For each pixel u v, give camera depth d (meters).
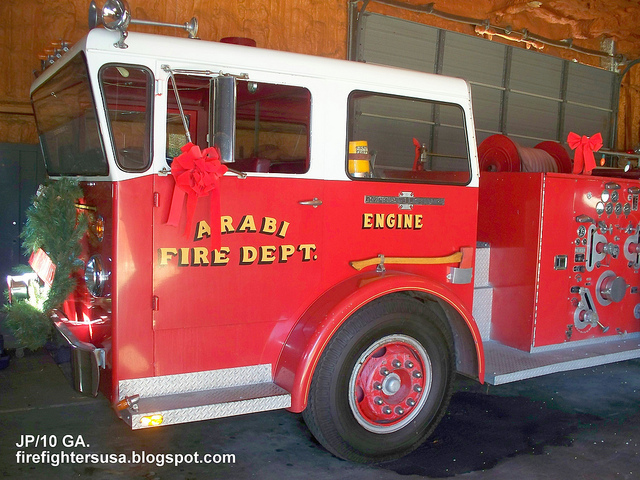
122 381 2.71
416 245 3.48
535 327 4.10
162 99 2.71
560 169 4.86
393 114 4.36
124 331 2.70
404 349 3.33
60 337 3.06
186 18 6.08
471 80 8.52
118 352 2.69
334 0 7.09
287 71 2.99
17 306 3.44
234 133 2.65
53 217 3.09
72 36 5.54
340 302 3.03
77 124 3.02
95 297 2.88
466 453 3.43
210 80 2.72
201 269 2.85
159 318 2.77
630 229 4.62
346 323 3.10
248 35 6.50
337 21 7.15
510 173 4.20
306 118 3.09
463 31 8.33
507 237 4.22
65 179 3.10
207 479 3.04
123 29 2.58
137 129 2.69
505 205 4.23
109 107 2.63
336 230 3.20
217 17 6.27
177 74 2.74
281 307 3.08
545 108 9.49
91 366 2.72
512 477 3.15
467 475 3.16
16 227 5.54
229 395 2.87
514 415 4.02
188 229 2.71
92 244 2.93
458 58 8.31
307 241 3.12
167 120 2.87
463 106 3.63
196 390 2.90
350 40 7.20
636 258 4.70
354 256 3.27
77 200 3.16
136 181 2.68
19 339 3.45
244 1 6.43
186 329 2.84
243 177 2.91
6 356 4.64
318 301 3.15
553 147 4.93
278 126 3.07
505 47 8.80
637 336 4.79
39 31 5.42
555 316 4.20
